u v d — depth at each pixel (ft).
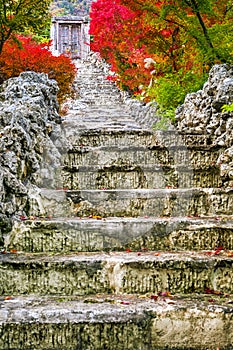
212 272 10.44
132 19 30.32
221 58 20.17
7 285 10.28
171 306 9.32
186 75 23.44
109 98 44.27
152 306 9.33
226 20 21.56
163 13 21.29
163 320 9.09
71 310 9.16
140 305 9.43
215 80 18.45
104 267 10.41
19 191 12.57
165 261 10.41
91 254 11.19
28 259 10.55
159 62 29.53
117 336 8.95
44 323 8.81
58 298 10.00
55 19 91.86
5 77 28.04
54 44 90.63
